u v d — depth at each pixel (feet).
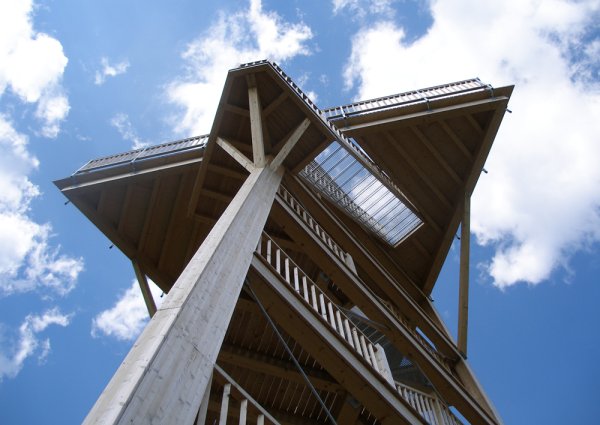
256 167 32.91
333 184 49.75
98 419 10.16
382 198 52.80
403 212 54.34
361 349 29.55
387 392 26.66
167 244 45.03
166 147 43.45
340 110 48.49
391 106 47.80
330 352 25.08
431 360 36.99
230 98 38.68
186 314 14.47
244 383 33.53
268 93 37.78
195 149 41.93
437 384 36.81
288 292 24.56
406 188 52.54
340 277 36.50
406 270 57.36
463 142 49.42
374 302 37.11
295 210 36.24
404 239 55.62
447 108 46.88
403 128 48.42
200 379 13.25
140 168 42.37
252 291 22.30
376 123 47.01
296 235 35.09
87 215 42.70
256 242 23.53
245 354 32.78
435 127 48.42
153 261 45.91
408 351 36.78
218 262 18.43
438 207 53.72
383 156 50.60
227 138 40.55
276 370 32.07
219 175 41.88
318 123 37.35
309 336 24.85
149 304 42.86
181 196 43.45
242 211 24.40
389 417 26.37
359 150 45.27
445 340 45.88
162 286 46.09
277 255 26.81
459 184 51.62
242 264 20.42
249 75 36.88
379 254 54.65
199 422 14.19
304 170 45.44
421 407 32.89
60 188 42.01
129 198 42.96
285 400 33.09
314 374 31.71
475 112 47.06
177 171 41.86
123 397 10.57
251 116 35.42
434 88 49.11
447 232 53.52
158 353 12.36
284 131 39.34
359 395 26.11
